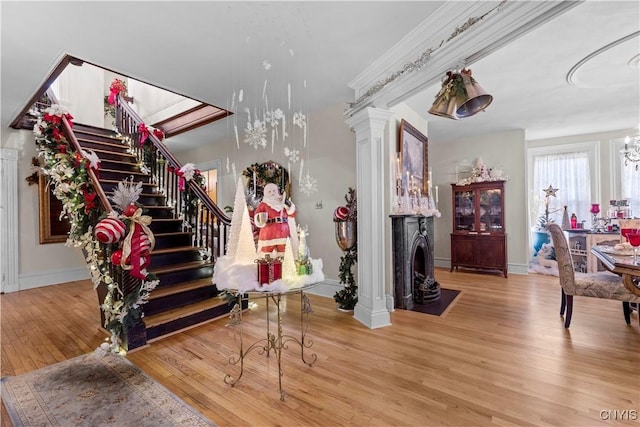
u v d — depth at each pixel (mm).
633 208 5094
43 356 2459
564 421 1620
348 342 2668
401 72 2369
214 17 2129
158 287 3314
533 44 2684
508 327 2963
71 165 3113
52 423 1671
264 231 2082
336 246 4066
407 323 3117
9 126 4547
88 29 2244
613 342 2572
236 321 2148
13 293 4402
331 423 1646
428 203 4391
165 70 2930
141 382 2066
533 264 5750
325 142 4141
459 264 5586
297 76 3098
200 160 6164
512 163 5430
